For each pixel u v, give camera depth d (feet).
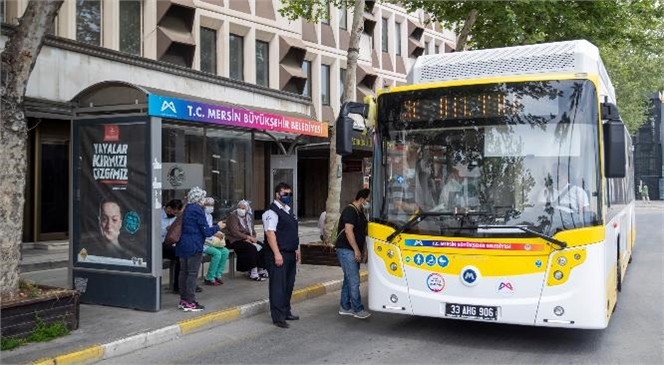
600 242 20.47
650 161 193.26
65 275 39.86
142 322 25.27
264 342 23.86
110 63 54.03
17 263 22.59
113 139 28.27
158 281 27.37
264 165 76.23
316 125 43.11
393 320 27.43
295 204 46.39
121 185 28.12
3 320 21.20
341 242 27.55
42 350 20.94
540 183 21.15
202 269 35.88
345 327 26.27
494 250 20.99
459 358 21.25
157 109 27.50
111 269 28.40
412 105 23.27
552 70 22.94
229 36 72.13
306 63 86.84
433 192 22.40
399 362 20.85
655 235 73.41
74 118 29.17
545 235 20.52
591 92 21.43
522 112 21.80
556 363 20.61
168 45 61.52
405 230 22.45
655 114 190.80
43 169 53.67
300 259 43.09
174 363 21.12
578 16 58.44
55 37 48.73
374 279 23.16
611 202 25.11
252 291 32.50
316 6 83.92
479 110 22.27
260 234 64.64
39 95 47.67
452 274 21.54
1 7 46.83
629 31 62.03
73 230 29.30
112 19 56.18
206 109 31.27
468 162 22.09
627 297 32.81
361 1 41.39
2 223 22.04
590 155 21.02
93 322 25.23
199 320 25.86
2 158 22.16
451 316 21.49
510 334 24.48
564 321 20.22
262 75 78.33
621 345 22.86
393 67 107.24
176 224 29.01
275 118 38.37
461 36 55.21
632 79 123.24
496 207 21.40
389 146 23.48
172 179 36.27
